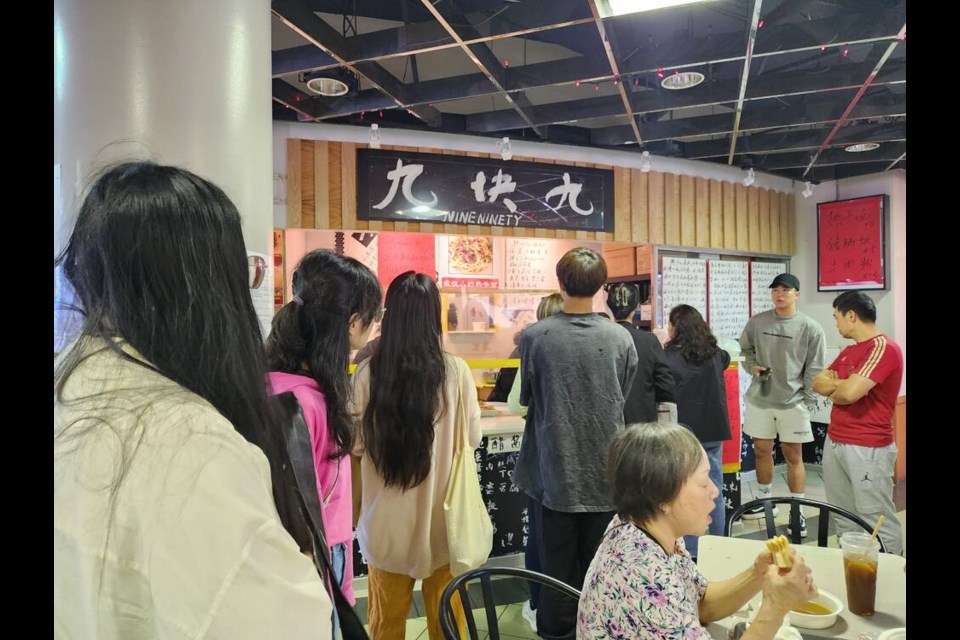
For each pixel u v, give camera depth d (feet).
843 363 9.11
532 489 7.18
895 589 4.73
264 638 1.77
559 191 15.72
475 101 14.21
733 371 13.32
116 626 1.82
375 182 14.34
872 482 8.80
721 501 10.33
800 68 11.82
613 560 3.84
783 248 19.43
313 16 9.21
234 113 6.41
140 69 5.98
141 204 2.06
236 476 1.90
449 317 18.16
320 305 4.31
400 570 5.71
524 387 7.24
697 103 12.14
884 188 17.71
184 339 2.05
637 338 7.81
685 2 8.36
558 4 8.94
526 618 8.73
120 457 1.83
